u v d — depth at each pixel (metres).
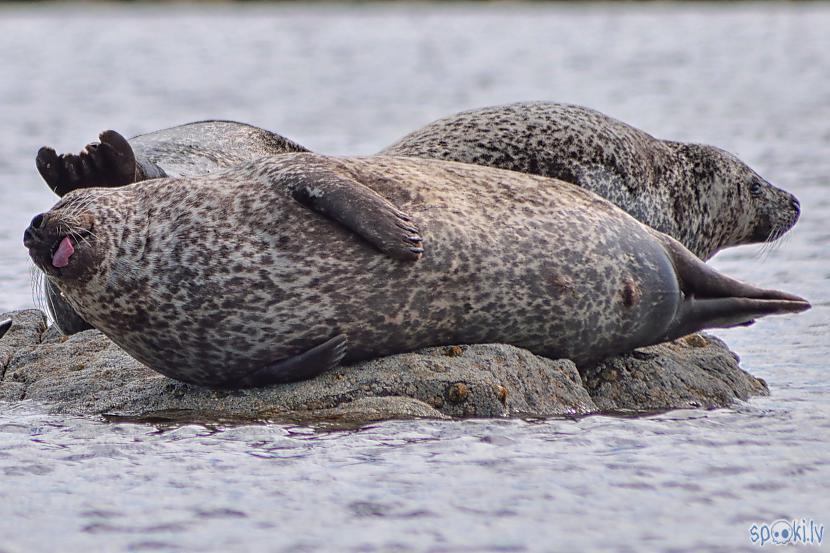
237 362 29.75
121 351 34.09
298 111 101.38
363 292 29.09
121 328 30.23
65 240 29.23
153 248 29.59
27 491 23.23
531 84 121.69
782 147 78.38
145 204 30.39
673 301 31.59
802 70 131.88
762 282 46.72
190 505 22.44
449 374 29.05
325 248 29.03
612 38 178.50
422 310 29.47
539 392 29.66
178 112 101.50
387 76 133.50
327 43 178.50
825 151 76.62
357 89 120.19
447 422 27.55
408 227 28.58
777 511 22.08
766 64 139.00
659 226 39.38
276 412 28.75
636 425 27.69
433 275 29.27
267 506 22.34
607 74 131.00
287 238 29.14
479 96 111.19
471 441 26.08
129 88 123.00
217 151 42.84
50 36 187.25
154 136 43.56
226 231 29.41
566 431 27.00
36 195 65.62
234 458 25.09
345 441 26.11
